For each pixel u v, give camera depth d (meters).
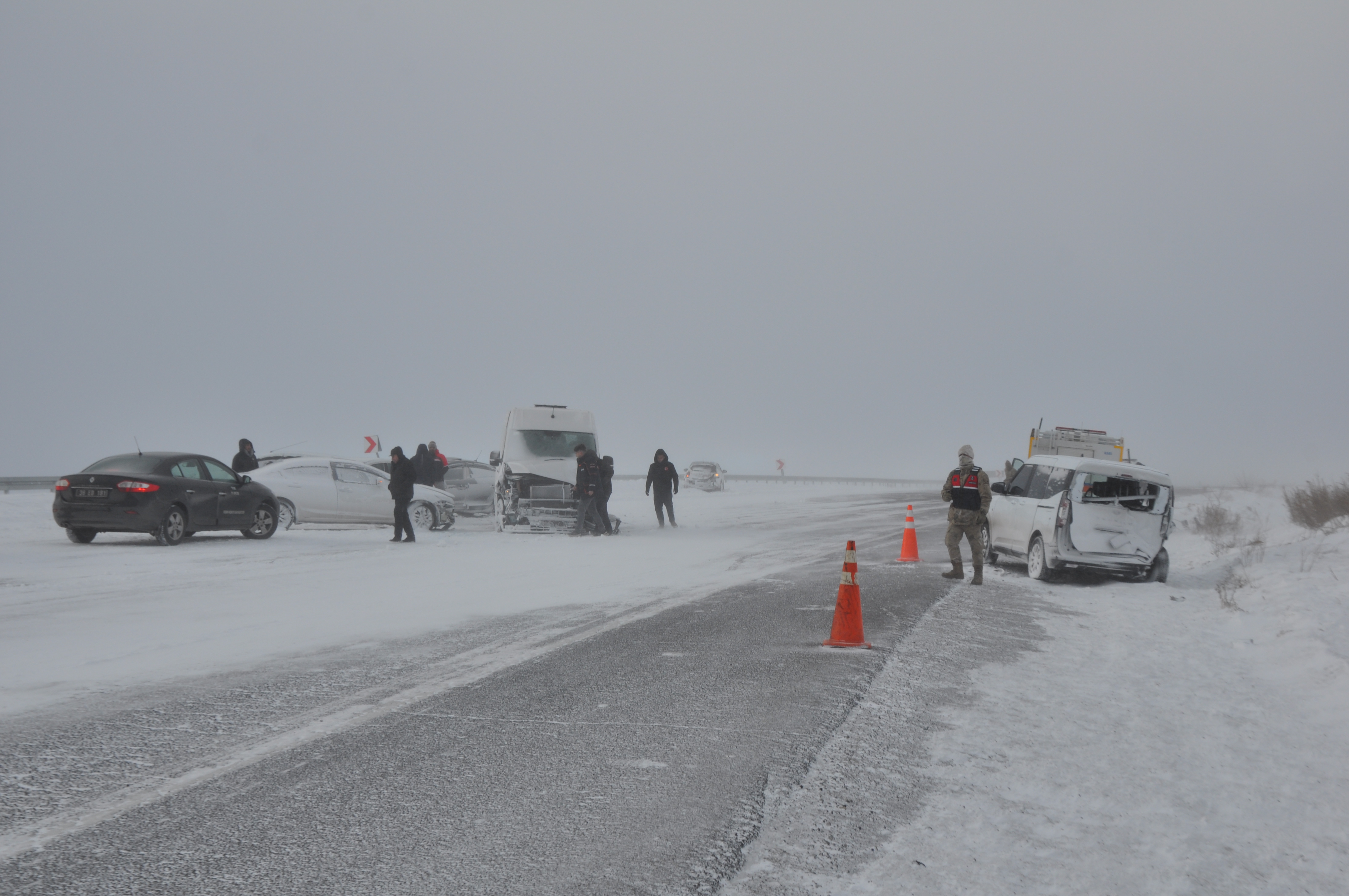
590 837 3.75
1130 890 3.48
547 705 5.84
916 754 5.02
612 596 10.72
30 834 3.64
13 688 6.12
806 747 5.07
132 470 15.41
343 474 20.00
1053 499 13.48
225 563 13.41
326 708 5.67
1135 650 8.54
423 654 7.36
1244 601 11.48
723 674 6.83
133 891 3.16
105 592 10.57
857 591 8.09
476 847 3.63
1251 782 4.86
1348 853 3.99
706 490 49.44
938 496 44.22
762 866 3.52
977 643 8.47
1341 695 6.87
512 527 21.25
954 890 3.38
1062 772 4.83
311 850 3.55
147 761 4.59
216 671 6.68
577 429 21.50
